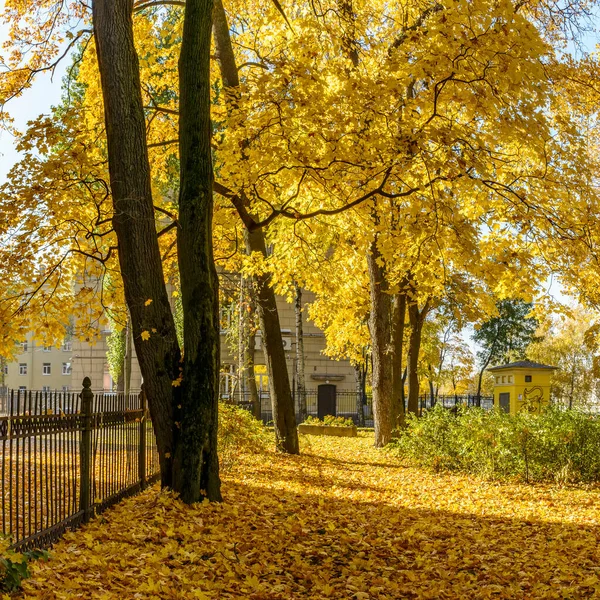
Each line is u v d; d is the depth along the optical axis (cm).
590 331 2048
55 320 1230
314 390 4391
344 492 1309
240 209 1266
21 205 1080
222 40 1667
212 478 979
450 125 1109
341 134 1103
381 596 646
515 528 1010
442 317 3456
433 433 1722
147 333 965
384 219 1234
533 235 1234
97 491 908
